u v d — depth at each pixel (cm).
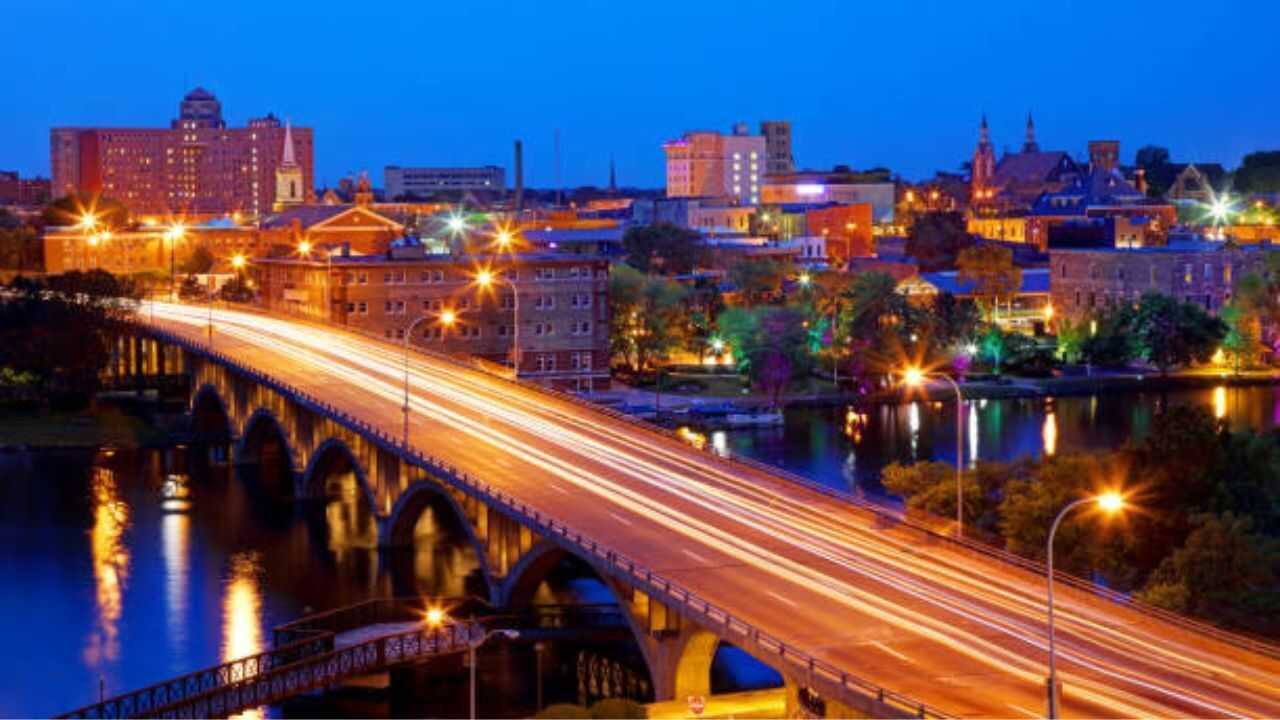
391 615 14050
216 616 14662
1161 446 13350
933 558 11450
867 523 12512
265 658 13000
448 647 12850
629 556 11250
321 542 17512
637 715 9894
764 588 10494
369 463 17062
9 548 17475
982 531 13012
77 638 14025
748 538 11881
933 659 9069
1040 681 8712
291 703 12400
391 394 19038
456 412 17825
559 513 12638
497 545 13812
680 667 10638
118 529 18388
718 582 10619
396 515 16462
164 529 18338
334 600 15100
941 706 8262
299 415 19562
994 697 8419
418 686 12612
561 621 13562
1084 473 13250
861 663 8981
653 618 10644
